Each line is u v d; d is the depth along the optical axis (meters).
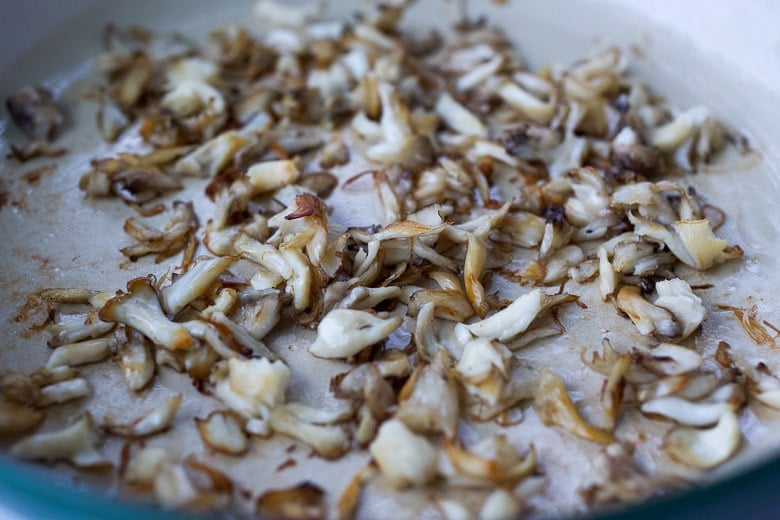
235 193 0.35
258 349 0.30
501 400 0.29
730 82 0.40
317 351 0.30
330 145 0.38
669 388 0.29
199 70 0.40
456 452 0.27
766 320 0.31
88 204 0.36
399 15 0.44
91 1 0.43
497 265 0.33
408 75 0.40
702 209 0.35
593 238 0.34
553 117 0.39
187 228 0.34
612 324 0.32
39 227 0.35
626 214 0.34
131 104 0.40
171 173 0.37
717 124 0.38
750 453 0.28
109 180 0.36
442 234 0.33
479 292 0.32
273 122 0.39
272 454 0.28
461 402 0.29
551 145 0.37
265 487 0.27
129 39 0.43
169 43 0.43
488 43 0.42
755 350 0.31
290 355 0.31
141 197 0.36
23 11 0.41
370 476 0.27
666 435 0.28
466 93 0.40
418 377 0.29
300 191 0.35
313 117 0.39
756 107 0.39
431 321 0.31
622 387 0.29
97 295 0.32
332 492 0.27
